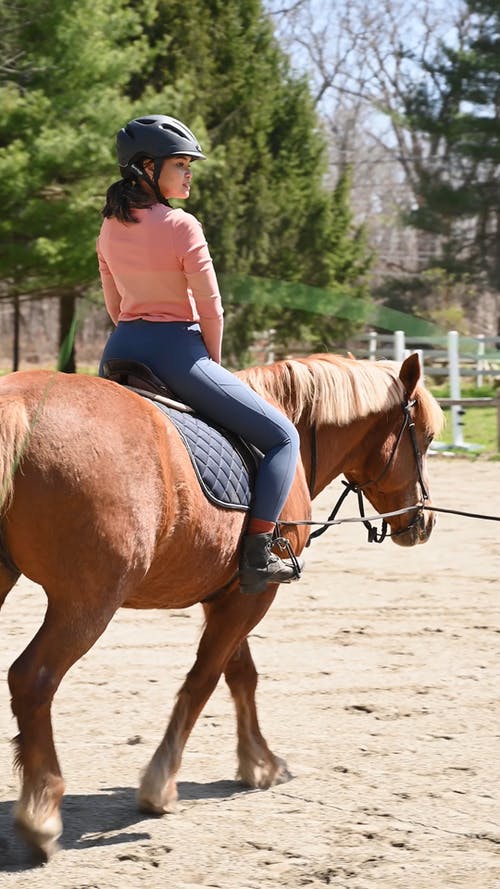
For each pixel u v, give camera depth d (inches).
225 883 152.6
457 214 1314.0
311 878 154.5
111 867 157.6
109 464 149.8
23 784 153.3
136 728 222.4
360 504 223.3
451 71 1279.5
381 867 158.6
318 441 205.8
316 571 383.9
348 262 1305.4
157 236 169.3
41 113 786.2
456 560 405.1
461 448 716.0
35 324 1419.8
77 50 818.2
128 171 173.2
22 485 144.6
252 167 1202.0
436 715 232.4
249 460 179.2
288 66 1326.3
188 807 183.0
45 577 149.7
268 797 187.9
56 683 149.1
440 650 283.3
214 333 174.2
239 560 178.2
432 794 188.1
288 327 1019.9
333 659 273.9
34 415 146.4
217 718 233.5
